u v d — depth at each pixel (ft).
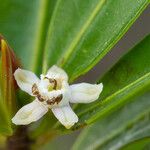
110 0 0.26
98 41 0.27
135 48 0.27
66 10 0.29
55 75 0.25
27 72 0.25
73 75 0.27
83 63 0.27
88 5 0.28
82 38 0.27
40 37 0.32
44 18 0.32
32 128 0.28
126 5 0.25
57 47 0.28
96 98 0.25
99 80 0.27
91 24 0.27
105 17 0.27
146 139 0.28
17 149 0.27
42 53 0.32
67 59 0.27
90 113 0.26
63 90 0.24
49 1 0.32
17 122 0.24
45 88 0.24
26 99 0.25
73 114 0.24
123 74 0.27
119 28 0.25
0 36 0.23
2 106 0.22
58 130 0.25
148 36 0.27
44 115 0.26
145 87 0.23
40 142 0.27
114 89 0.27
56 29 0.29
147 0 0.24
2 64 0.23
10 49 0.24
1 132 0.23
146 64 0.27
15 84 0.25
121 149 0.29
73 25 0.28
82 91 0.25
